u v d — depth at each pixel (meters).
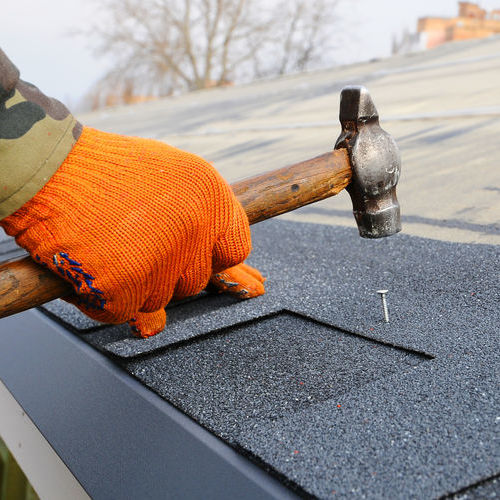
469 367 1.00
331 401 0.97
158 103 10.58
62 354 1.39
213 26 18.94
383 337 1.18
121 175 1.06
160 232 1.07
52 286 1.11
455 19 19.50
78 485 0.96
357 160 1.25
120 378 1.22
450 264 1.50
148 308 1.25
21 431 1.24
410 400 0.93
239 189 1.25
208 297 1.63
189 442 0.94
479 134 2.63
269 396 1.05
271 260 1.82
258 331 1.35
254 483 0.81
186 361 1.25
